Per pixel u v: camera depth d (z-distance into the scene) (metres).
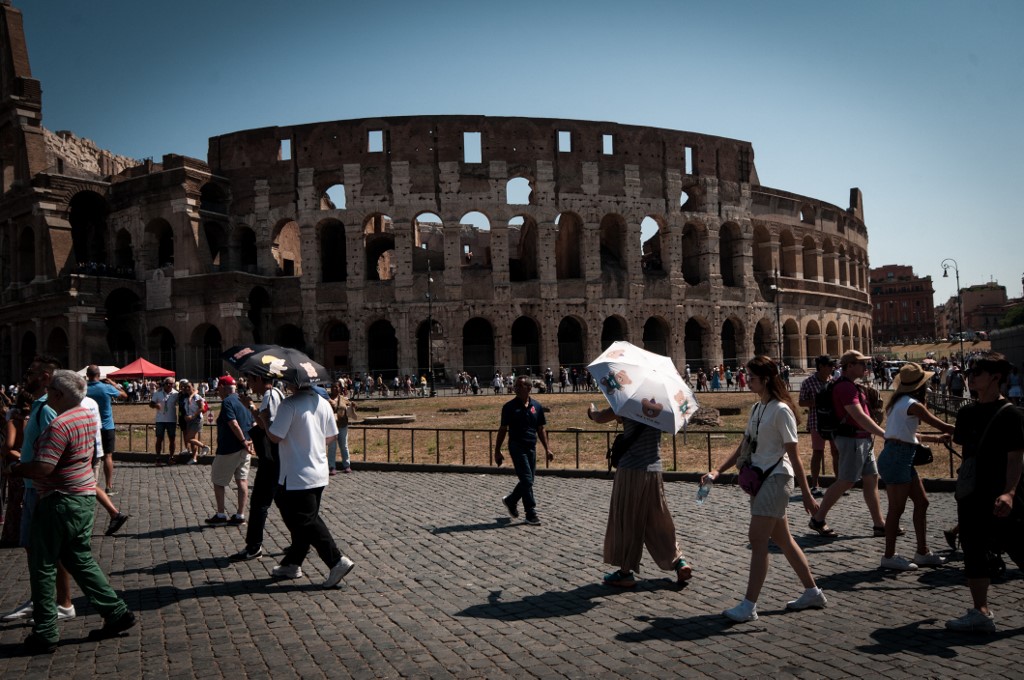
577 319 65.38
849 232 86.31
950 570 9.83
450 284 62.66
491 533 12.70
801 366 75.94
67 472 7.70
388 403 47.78
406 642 7.59
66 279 59.47
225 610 8.80
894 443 9.88
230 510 15.65
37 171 64.88
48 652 7.47
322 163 63.69
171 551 11.90
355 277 62.75
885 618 7.98
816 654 6.99
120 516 10.90
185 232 61.78
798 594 8.88
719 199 70.75
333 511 15.10
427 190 63.03
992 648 7.07
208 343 65.81
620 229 67.94
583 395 51.03
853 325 85.69
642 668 6.77
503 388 59.06
